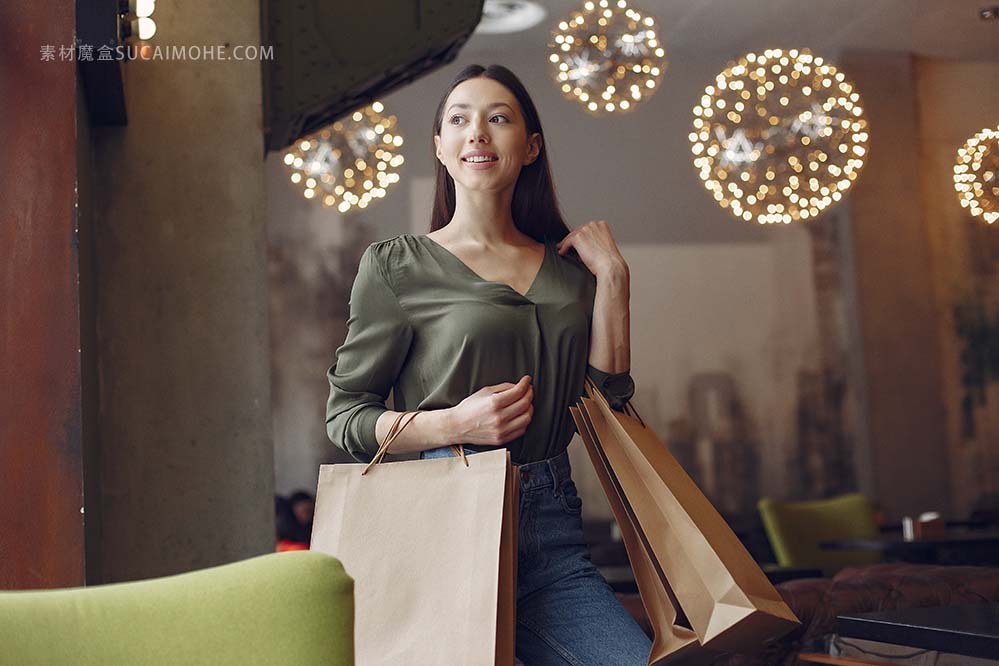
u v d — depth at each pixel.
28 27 2.76
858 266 9.46
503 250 1.91
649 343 9.13
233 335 3.75
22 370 2.64
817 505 6.59
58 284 2.69
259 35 3.89
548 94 9.20
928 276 9.59
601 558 7.00
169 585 1.25
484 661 1.56
